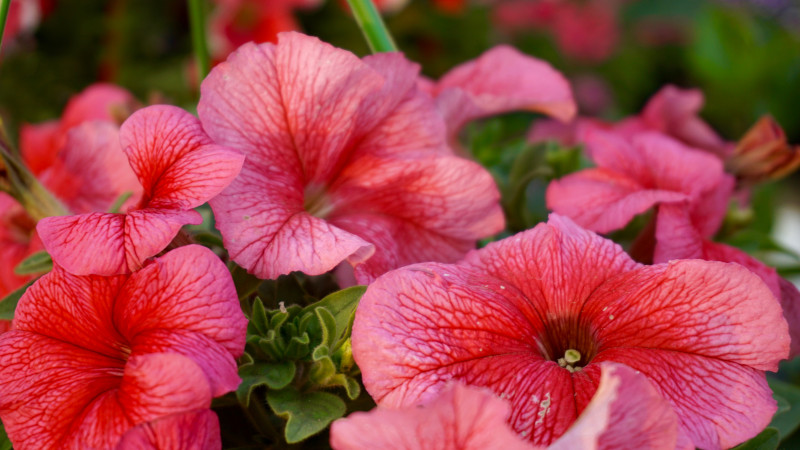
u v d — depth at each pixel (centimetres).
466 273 37
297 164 39
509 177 48
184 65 80
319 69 38
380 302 35
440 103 43
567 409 35
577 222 41
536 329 37
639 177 42
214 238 39
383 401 35
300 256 37
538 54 107
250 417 38
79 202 43
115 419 34
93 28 81
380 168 40
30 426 35
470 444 33
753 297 35
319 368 37
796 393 43
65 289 36
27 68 78
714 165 42
